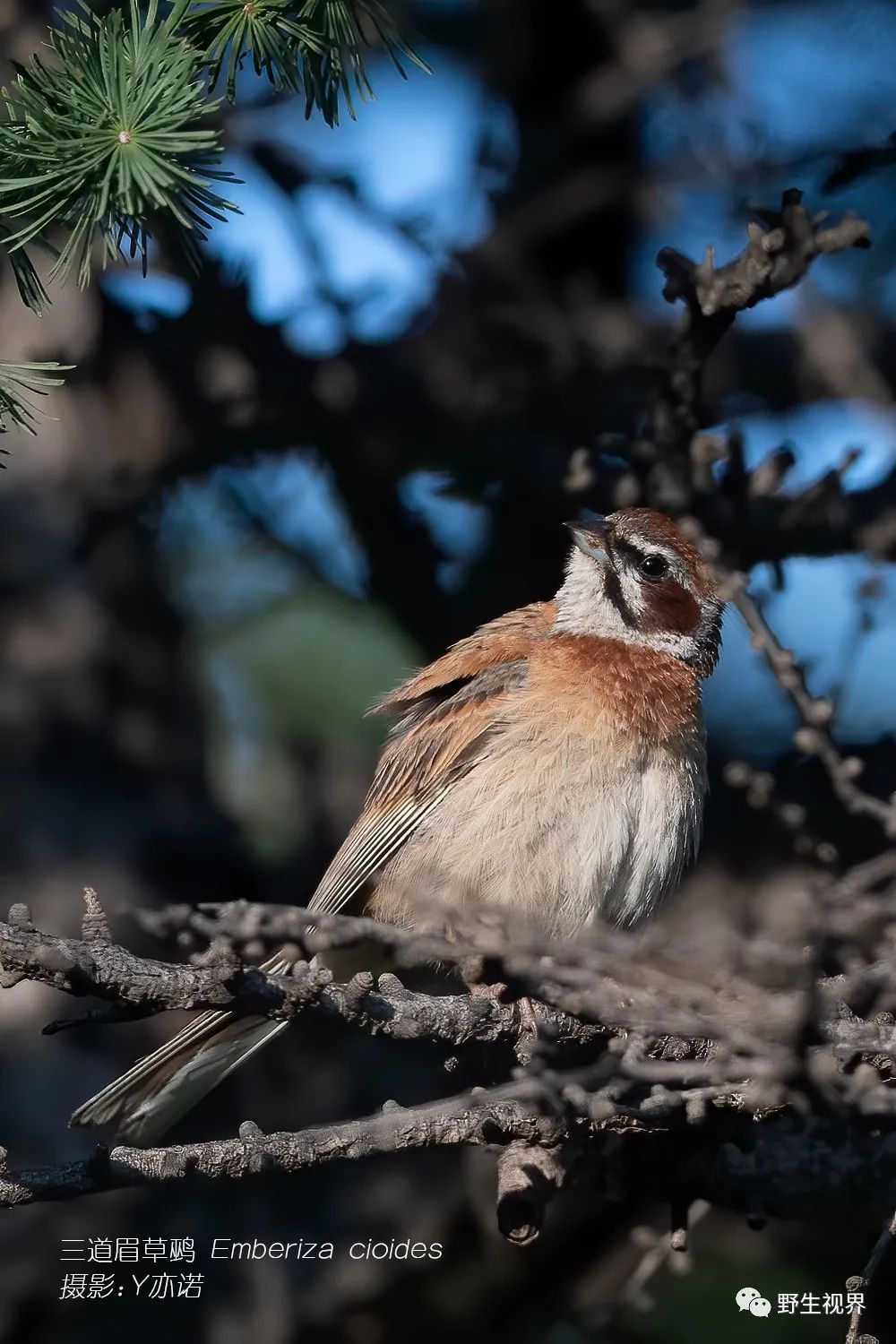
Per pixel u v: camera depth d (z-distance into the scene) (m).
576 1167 8.13
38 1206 11.96
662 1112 7.40
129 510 13.39
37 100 6.85
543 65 15.77
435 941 6.58
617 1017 6.58
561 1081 6.36
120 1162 6.76
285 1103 12.81
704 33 14.62
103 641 13.33
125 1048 12.29
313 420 13.37
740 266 9.77
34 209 6.82
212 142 6.71
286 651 15.25
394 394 13.41
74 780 12.95
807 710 7.36
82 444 13.23
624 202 15.66
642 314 14.73
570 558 10.95
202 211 6.84
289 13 7.24
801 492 11.19
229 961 6.46
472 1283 11.98
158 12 7.27
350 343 13.46
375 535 14.48
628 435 11.38
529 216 14.85
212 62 7.15
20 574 13.21
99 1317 11.79
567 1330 11.02
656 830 9.74
